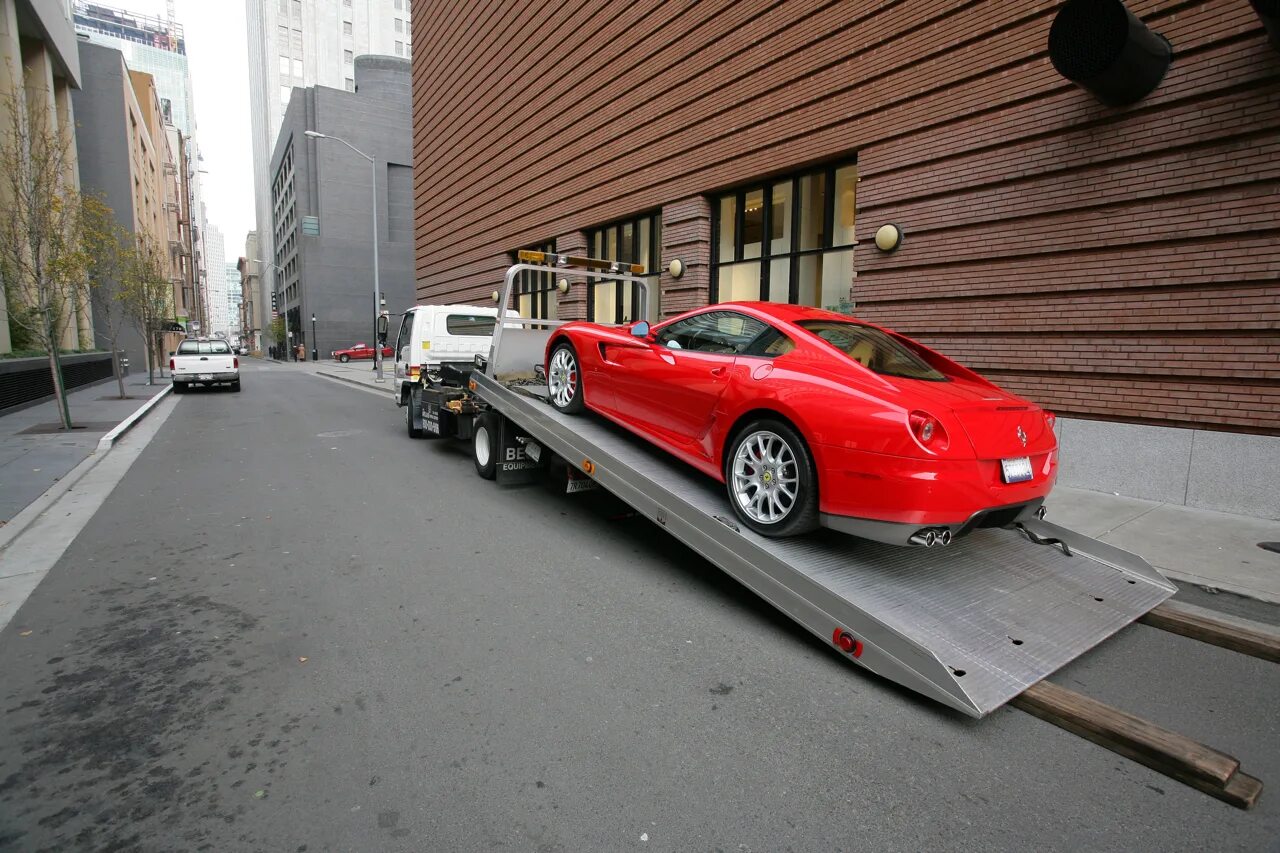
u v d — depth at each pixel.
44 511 6.32
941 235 8.01
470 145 20.41
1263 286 5.69
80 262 12.25
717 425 4.38
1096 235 6.67
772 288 10.69
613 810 2.36
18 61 18.36
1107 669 3.47
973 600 3.67
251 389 23.33
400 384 11.85
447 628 3.84
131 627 3.81
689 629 3.88
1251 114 5.66
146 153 48.59
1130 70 5.90
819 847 2.20
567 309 15.95
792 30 9.69
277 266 82.31
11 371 13.92
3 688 3.14
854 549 4.03
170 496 6.96
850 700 3.15
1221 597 4.29
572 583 4.57
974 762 2.70
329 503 6.67
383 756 2.65
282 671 3.33
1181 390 6.22
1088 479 6.85
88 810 2.31
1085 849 2.22
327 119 61.09
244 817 2.29
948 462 3.33
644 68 12.76
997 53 7.29
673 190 12.19
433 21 22.69
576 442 5.55
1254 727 2.97
